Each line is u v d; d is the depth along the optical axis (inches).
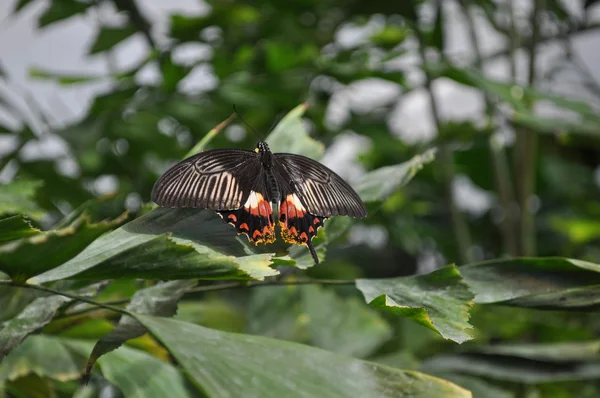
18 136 107.7
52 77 121.6
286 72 129.5
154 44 131.7
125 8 127.7
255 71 137.1
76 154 109.4
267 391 87.4
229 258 88.5
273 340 88.7
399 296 90.0
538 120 106.3
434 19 131.3
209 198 90.4
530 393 101.0
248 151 91.5
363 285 90.4
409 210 153.7
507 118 124.7
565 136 120.1
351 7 131.6
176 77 120.5
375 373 88.6
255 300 105.0
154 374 91.4
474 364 95.0
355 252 157.8
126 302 91.6
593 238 157.0
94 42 129.6
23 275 88.0
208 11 131.9
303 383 87.9
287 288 105.7
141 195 126.2
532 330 113.8
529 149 126.2
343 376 88.3
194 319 103.3
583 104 102.9
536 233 162.2
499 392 96.9
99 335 94.6
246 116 132.3
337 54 129.9
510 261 91.1
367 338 103.3
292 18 140.8
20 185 94.9
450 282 90.1
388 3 129.6
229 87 125.7
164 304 90.7
